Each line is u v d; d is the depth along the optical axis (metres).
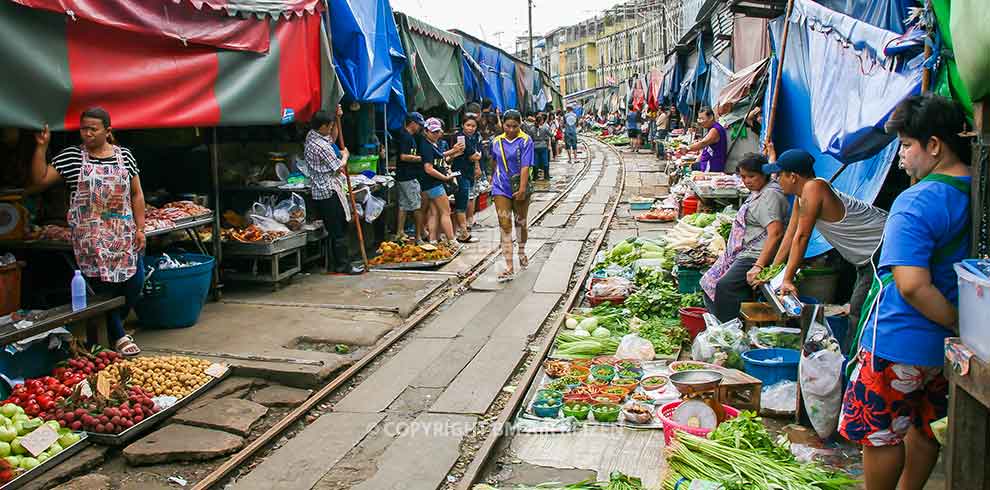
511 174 9.73
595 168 28.38
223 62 7.67
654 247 10.20
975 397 2.89
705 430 4.43
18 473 4.49
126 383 5.50
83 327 6.10
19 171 6.84
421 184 11.64
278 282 9.02
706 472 3.95
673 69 26.91
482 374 6.43
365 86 10.45
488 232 13.83
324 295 8.84
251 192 9.91
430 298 8.98
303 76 9.02
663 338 7.02
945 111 3.29
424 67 13.39
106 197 6.06
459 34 17.06
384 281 9.59
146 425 5.20
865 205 5.27
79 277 5.86
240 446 5.06
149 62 6.78
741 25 16.02
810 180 5.39
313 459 4.95
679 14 37.16
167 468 4.84
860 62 6.30
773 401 5.39
